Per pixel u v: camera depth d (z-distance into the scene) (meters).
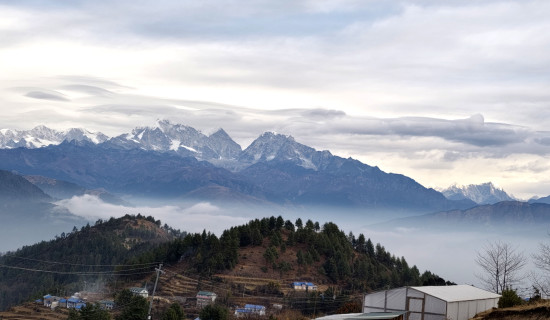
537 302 73.38
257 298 190.25
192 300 192.38
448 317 77.38
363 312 83.38
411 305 80.50
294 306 176.38
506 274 94.56
